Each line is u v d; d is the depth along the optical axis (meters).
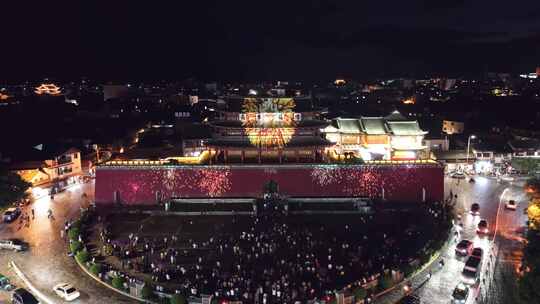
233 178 92.50
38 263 63.78
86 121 179.00
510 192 97.00
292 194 92.38
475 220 79.75
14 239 69.88
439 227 76.38
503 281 57.06
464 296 52.12
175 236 74.38
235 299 53.50
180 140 130.50
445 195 95.50
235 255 66.50
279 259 64.69
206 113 198.75
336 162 93.88
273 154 96.12
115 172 91.69
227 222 81.38
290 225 79.38
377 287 55.50
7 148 113.69
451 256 65.25
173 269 61.78
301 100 101.06
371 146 111.44
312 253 66.62
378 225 79.12
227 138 97.19
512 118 186.50
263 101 99.19
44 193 97.56
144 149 118.25
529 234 57.19
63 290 53.72
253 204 88.25
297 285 56.91
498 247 67.62
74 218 82.06
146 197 92.06
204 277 59.34
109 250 66.88
